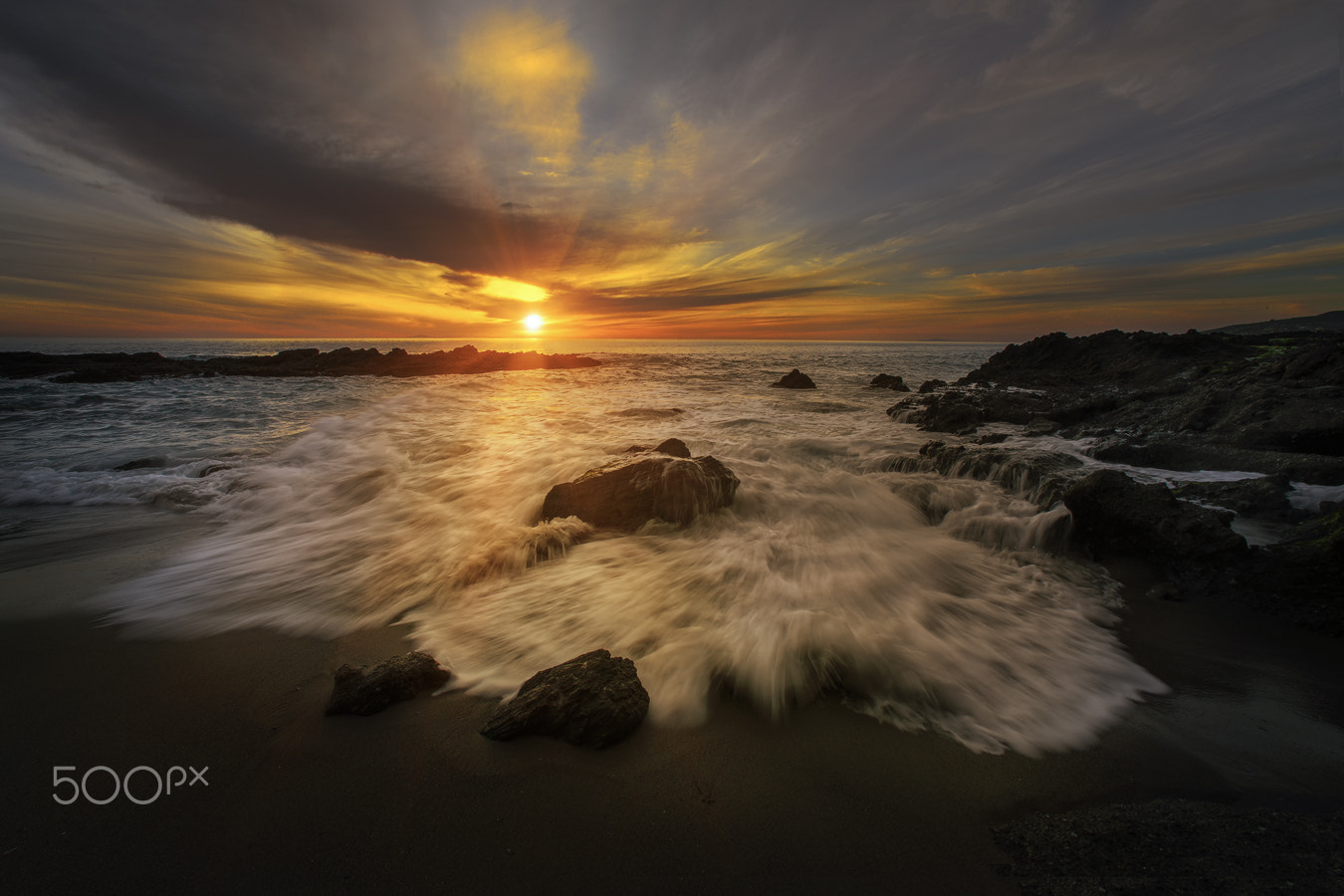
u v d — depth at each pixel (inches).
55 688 138.0
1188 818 97.4
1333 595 173.6
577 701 122.3
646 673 144.0
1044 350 1050.1
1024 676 145.7
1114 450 370.9
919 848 93.1
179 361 1459.2
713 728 124.3
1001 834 95.9
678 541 246.4
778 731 123.6
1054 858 89.9
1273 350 724.7
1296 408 354.0
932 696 136.4
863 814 100.5
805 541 247.9
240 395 908.0
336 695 130.2
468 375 1370.6
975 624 172.6
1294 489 271.6
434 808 100.7
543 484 337.7
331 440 489.1
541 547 230.7
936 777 110.1
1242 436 354.6
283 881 86.3
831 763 113.9
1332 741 120.7
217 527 273.9
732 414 687.1
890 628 166.2
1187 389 508.4
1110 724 127.1
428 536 258.7
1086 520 233.9
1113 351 901.2
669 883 86.9
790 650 148.8
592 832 96.2
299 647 160.7
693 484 276.1
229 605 187.5
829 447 455.8
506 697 135.3
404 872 88.2
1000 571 217.3
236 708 130.6
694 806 102.0
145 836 93.8
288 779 107.7
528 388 1048.2
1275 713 131.1
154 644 161.2
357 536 259.0
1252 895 79.3
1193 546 207.6
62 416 658.2
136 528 271.9
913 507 299.7
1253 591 186.9
